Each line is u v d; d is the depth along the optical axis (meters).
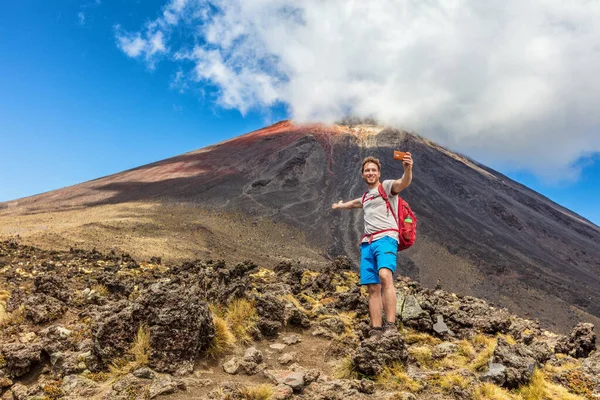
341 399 5.78
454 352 8.37
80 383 6.29
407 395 5.90
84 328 8.58
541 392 6.54
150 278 17.23
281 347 8.46
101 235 91.69
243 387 6.10
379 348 6.89
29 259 20.58
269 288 12.78
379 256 7.09
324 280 16.64
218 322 8.31
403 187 7.04
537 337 12.38
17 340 8.34
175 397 5.86
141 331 7.04
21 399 6.04
